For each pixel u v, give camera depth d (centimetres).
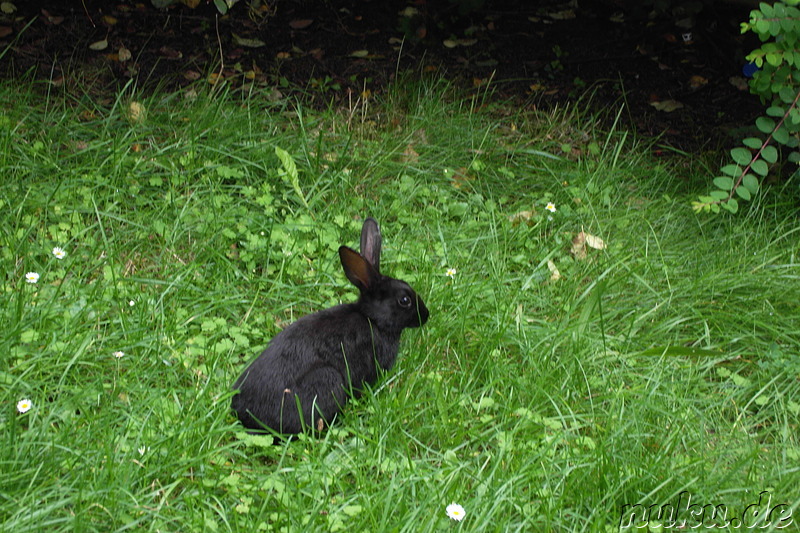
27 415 301
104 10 395
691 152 380
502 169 363
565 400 313
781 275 340
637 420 308
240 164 354
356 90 386
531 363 318
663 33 412
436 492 293
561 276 341
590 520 293
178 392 309
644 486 297
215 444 299
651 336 329
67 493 290
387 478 298
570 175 364
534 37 410
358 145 366
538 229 351
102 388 306
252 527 289
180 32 395
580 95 393
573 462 300
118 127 359
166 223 339
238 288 330
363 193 356
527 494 296
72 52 381
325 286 333
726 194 339
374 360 312
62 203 339
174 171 348
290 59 393
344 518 291
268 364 304
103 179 343
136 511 289
